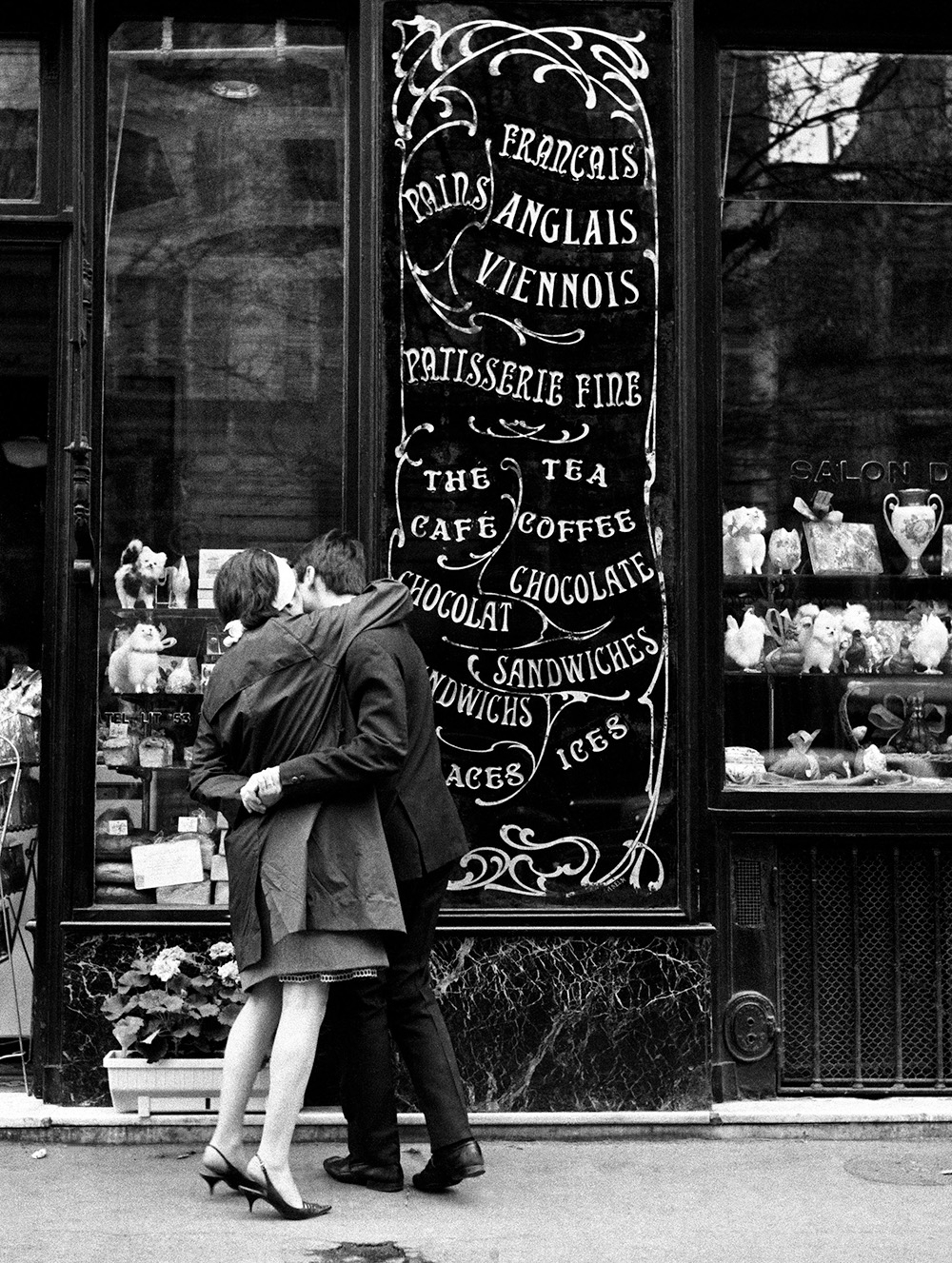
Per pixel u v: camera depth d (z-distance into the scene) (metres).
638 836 4.85
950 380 5.29
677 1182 4.33
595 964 4.81
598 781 4.86
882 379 5.27
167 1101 4.66
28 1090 4.93
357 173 5.07
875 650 5.22
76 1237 3.81
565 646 4.88
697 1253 3.75
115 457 5.01
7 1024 5.21
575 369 4.94
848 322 5.27
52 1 5.00
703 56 5.20
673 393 4.95
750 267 5.23
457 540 4.89
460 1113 4.12
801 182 5.26
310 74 5.11
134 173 5.05
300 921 3.85
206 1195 4.15
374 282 4.90
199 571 5.02
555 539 4.91
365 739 3.91
